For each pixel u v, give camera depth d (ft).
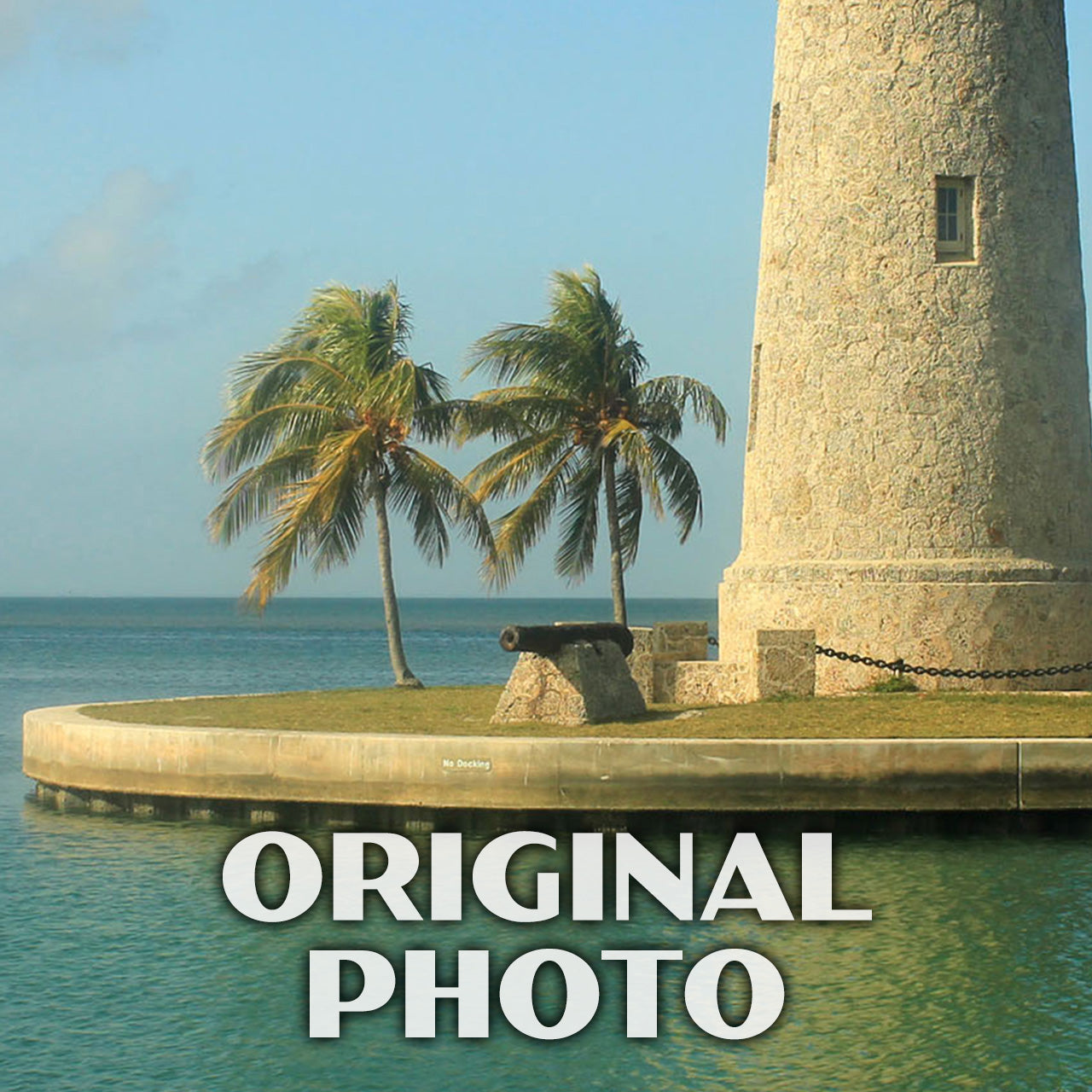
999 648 97.71
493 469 134.31
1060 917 67.51
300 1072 53.78
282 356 126.82
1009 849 77.25
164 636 455.63
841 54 102.73
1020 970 61.77
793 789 77.87
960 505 99.35
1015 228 101.24
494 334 131.23
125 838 82.89
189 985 61.87
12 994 60.85
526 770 78.23
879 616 98.07
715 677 96.37
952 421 99.60
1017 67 102.17
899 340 100.32
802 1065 54.03
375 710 96.43
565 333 132.98
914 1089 52.11
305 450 126.21
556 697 86.69
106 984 61.98
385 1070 54.03
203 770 84.07
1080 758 78.48
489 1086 52.65
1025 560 99.45
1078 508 102.63
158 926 68.49
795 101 104.78
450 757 79.15
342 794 81.05
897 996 59.57
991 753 78.28
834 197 102.27
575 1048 55.62
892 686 97.19
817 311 102.42
